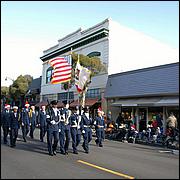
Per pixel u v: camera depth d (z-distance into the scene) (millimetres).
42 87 40281
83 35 29828
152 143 16234
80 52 30266
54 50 36000
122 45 26672
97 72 25391
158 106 19547
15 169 7734
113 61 25953
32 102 43500
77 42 30422
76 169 7809
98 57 26734
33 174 7145
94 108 26859
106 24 26344
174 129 14930
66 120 10797
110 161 9297
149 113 20750
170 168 8398
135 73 21672
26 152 10828
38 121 14992
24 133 14617
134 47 27453
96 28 27750
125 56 26781
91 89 27391
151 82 19969
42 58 39781
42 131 14766
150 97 20297
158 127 16891
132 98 22000
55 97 35906
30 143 13852
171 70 18609
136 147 14188
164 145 15422
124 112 23141
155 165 8844
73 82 25906
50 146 10328
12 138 12312
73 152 11008
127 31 27172
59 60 20422
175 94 18141
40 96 40875
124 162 9195
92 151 11773
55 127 10398
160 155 11344
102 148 13062
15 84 47469
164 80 18984
